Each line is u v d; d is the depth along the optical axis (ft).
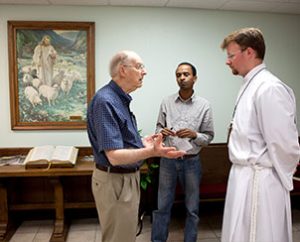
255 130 4.74
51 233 9.50
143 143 5.76
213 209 11.24
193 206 8.18
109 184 5.23
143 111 11.02
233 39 4.89
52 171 8.57
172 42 10.91
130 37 10.73
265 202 4.66
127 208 5.33
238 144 4.90
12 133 10.58
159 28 10.82
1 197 9.11
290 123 4.52
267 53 11.46
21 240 9.03
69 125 10.66
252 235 4.68
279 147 4.52
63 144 10.77
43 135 10.68
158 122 8.64
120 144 4.86
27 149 10.48
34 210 10.57
